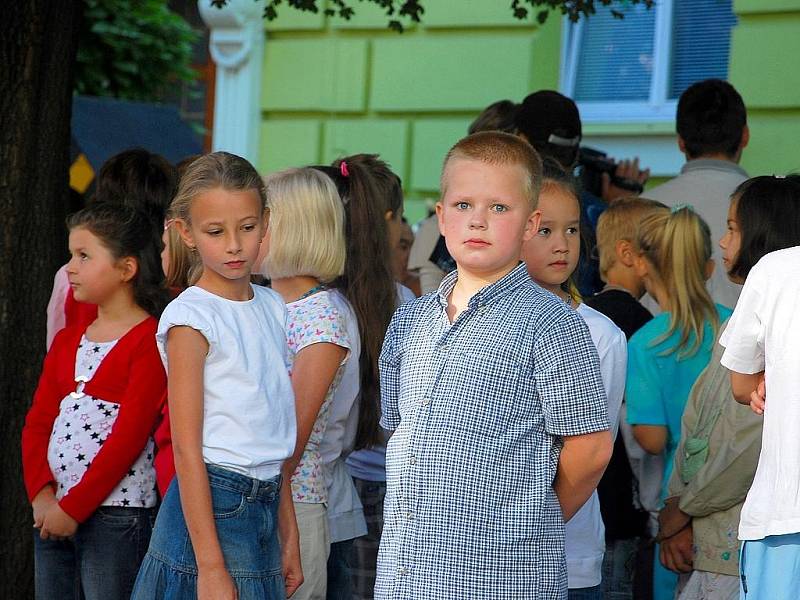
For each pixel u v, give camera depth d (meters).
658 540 10.08
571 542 8.66
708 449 9.55
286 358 8.30
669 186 13.23
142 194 10.87
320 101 19.86
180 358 7.76
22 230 11.39
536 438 7.02
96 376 9.28
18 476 11.33
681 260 10.68
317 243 9.00
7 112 11.32
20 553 11.32
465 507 6.92
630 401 10.55
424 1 18.94
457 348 7.13
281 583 8.05
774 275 7.60
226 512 7.75
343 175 9.78
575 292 9.27
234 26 20.25
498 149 7.20
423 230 13.33
